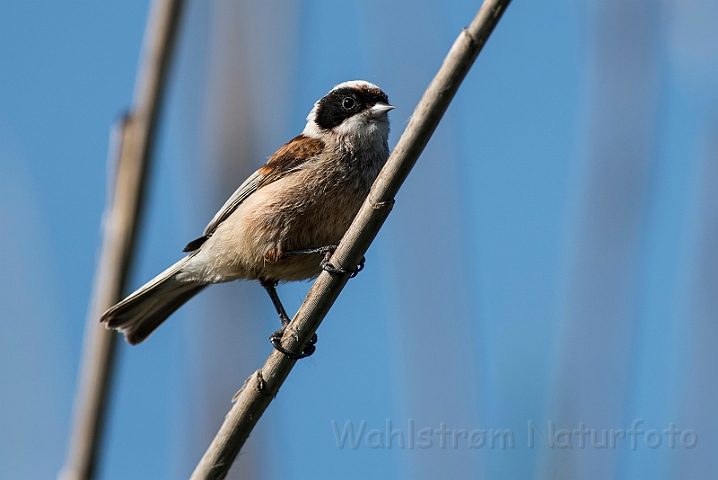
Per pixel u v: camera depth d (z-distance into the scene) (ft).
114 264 29.71
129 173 30.07
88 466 28.09
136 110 30.17
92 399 28.55
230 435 25.34
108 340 29.14
